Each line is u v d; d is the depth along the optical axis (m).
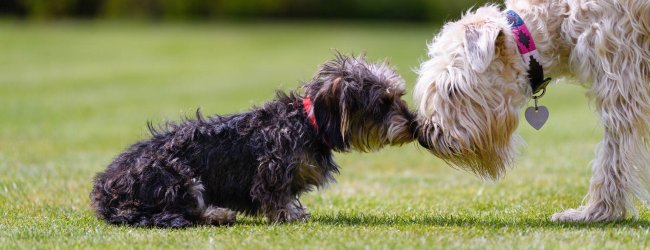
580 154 17.61
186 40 54.38
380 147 10.20
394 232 8.88
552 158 17.09
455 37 9.44
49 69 40.53
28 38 53.03
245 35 57.91
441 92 9.41
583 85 9.76
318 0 76.75
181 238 8.77
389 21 75.81
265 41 54.06
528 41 9.41
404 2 75.31
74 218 10.51
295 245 8.26
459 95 9.33
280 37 56.53
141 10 74.56
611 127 9.32
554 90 33.50
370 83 10.09
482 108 9.34
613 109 9.26
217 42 53.56
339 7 76.81
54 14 71.94
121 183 9.89
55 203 11.96
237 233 9.05
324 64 10.49
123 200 9.84
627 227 9.02
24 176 14.66
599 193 9.58
